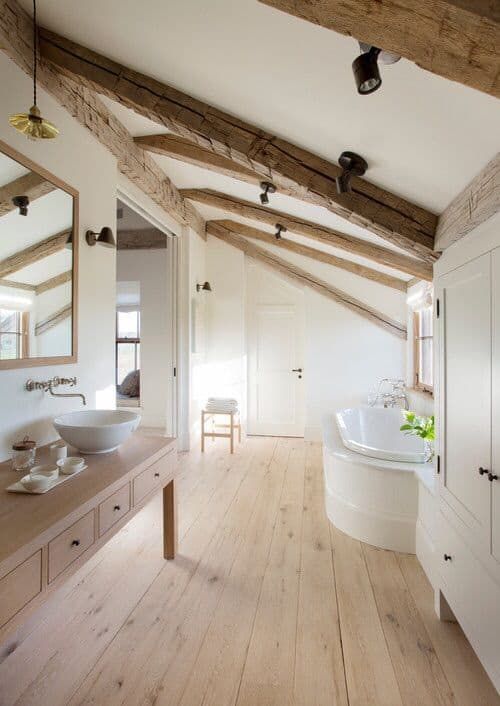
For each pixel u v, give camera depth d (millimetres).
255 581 2186
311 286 5211
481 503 1447
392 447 4355
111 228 2811
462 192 1771
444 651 1704
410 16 868
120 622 1857
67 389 2330
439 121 1402
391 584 2172
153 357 6023
